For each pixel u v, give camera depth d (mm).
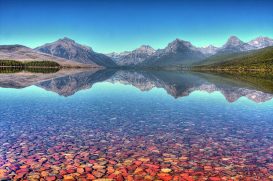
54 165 15539
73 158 16688
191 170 14977
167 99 46969
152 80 109812
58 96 49781
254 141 20844
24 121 27297
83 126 25203
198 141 20656
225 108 37188
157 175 14258
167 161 16312
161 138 21391
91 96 50438
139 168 15188
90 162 16062
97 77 130000
